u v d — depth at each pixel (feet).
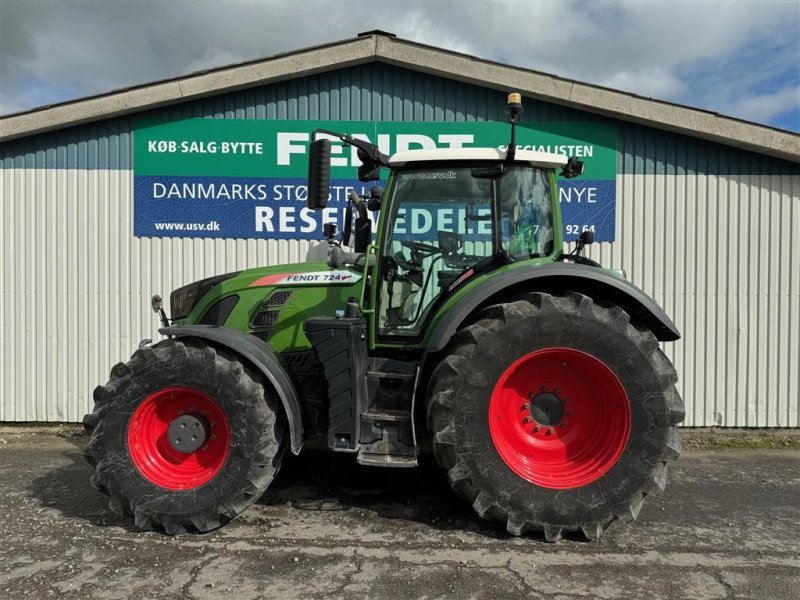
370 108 19.44
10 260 19.71
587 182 19.17
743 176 18.80
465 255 12.26
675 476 14.87
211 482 10.66
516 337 10.47
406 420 10.98
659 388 10.34
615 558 9.97
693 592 8.89
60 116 18.97
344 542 10.55
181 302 14.92
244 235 19.66
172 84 18.88
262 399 10.86
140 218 19.58
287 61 18.89
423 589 8.90
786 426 18.80
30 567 9.59
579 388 10.99
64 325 19.70
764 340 18.83
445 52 18.71
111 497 10.81
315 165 11.14
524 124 19.25
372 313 12.10
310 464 15.39
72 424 19.79
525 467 10.71
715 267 18.93
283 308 13.21
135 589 8.89
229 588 8.91
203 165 19.53
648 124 18.83
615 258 19.19
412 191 12.35
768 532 11.18
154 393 10.89
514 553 10.12
